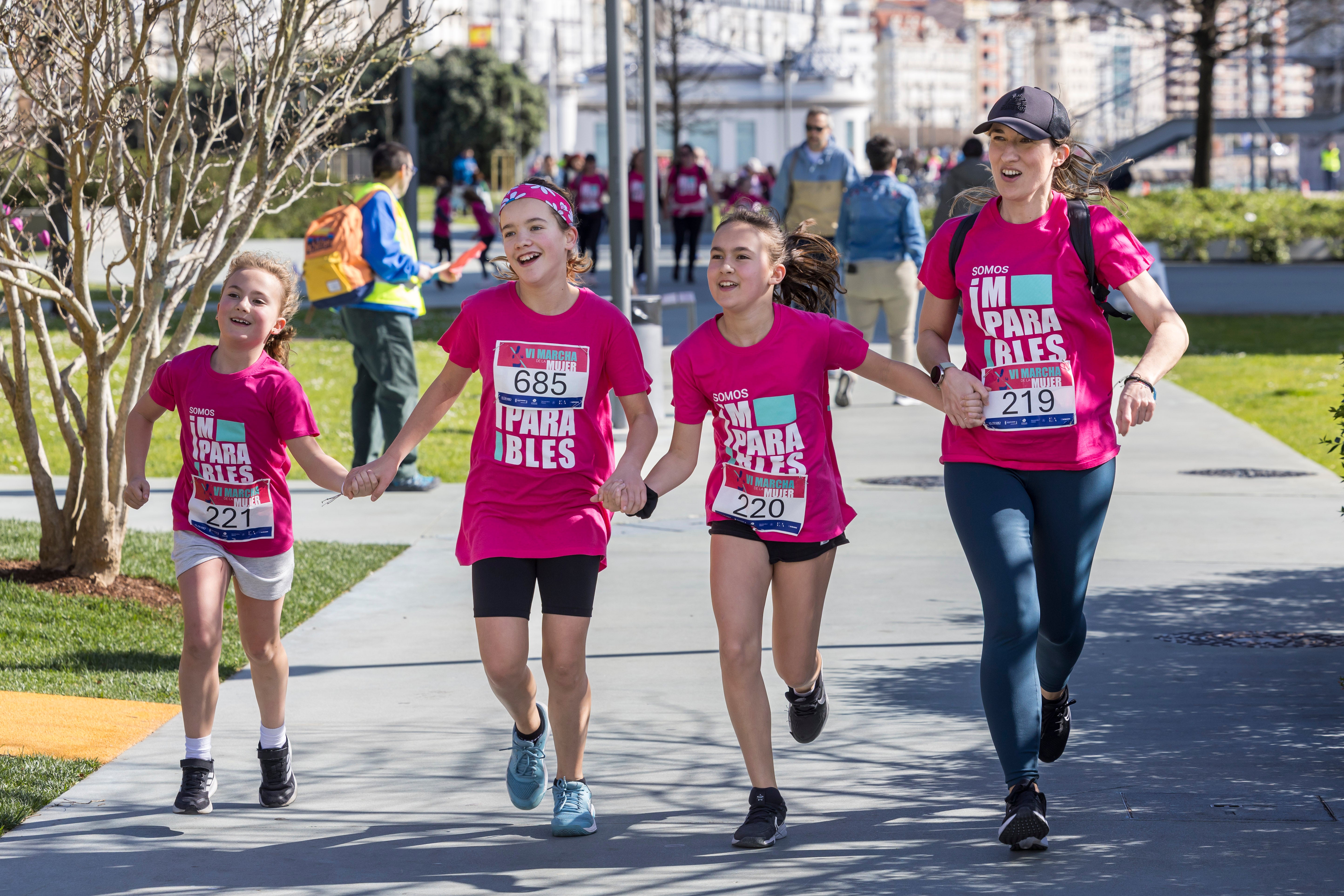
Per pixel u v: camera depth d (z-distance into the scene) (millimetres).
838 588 14594
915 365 26234
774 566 8570
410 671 11953
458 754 10000
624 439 23562
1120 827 8430
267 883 7891
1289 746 9797
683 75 108500
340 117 13984
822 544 8484
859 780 9375
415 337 38875
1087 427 8414
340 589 14680
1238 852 8023
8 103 13508
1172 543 16438
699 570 15430
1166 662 11891
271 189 13359
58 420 14078
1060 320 8359
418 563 15891
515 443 8344
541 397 8336
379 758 9930
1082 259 8352
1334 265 64812
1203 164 78312
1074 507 8445
